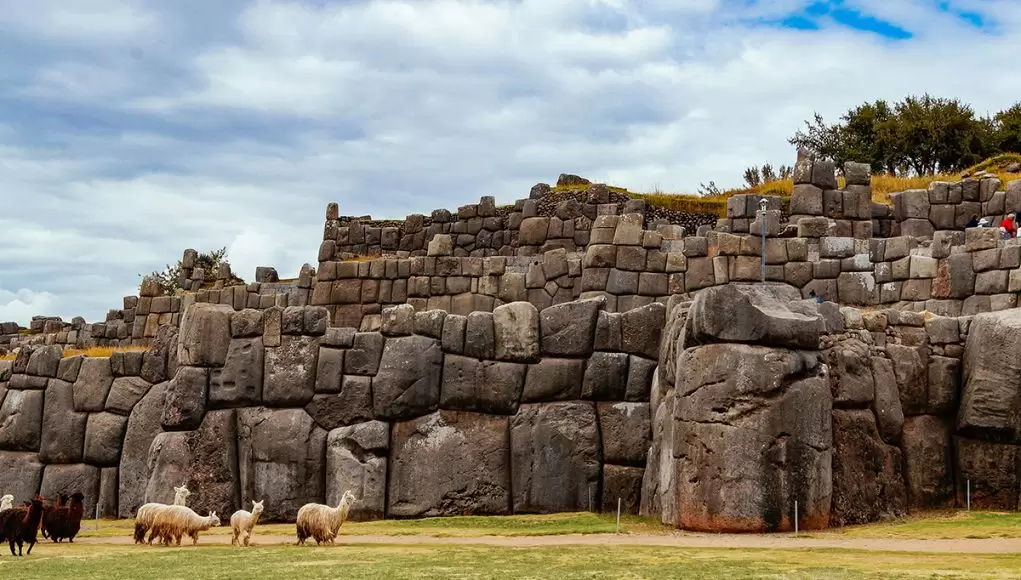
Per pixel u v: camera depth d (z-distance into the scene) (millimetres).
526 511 27094
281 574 16891
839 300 36938
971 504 25422
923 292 35438
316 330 28531
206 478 28078
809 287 37219
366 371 28141
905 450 25438
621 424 27281
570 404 27453
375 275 43219
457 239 50469
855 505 23672
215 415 28469
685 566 17188
